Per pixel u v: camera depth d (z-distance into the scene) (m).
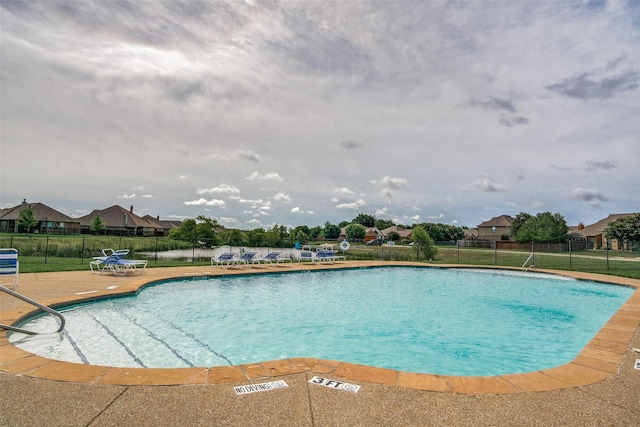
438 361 6.19
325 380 3.84
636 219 52.22
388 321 8.80
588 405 3.39
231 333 7.37
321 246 27.69
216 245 36.94
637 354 5.14
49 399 3.22
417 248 28.22
